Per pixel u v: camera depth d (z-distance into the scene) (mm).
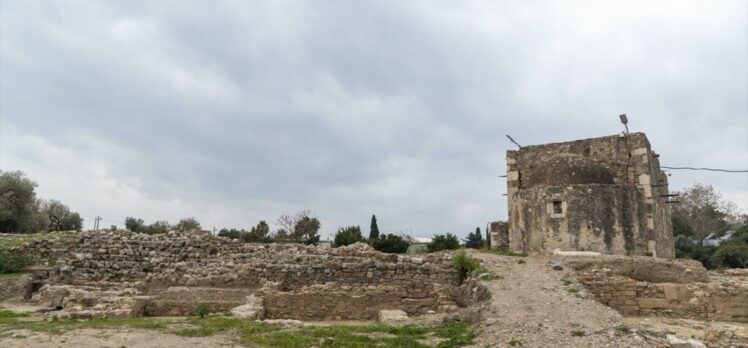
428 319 17344
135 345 12766
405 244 56500
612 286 20578
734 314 19344
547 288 18594
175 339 13625
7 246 29969
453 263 24312
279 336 14172
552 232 27562
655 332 13188
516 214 29953
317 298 22250
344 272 24078
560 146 32469
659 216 30484
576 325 13805
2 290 25109
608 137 31062
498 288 18609
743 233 63188
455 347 12789
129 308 19172
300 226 71688
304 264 24266
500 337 13062
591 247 26719
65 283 27781
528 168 33094
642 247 27281
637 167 29750
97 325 15547
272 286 22797
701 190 79375
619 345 12039
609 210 27062
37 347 12281
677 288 20078
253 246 31156
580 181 28438
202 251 30516
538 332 13219
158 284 24328
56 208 73875
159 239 31141
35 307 22031
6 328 14883
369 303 22500
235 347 12844
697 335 14969
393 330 15258
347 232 56906
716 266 55188
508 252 28531
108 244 30547
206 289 22594
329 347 12961
